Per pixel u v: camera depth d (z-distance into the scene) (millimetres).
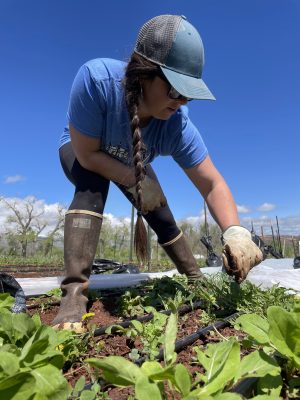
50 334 1175
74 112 2141
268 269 4293
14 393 809
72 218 2164
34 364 1018
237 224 2379
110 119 2180
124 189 2699
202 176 2570
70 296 2064
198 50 1941
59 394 901
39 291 3107
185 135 2490
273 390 1018
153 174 2854
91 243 2150
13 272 9906
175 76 1865
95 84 2061
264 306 2119
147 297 2422
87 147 2225
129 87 1983
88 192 2199
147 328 1654
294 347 1074
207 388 945
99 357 1502
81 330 1833
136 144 2066
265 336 1170
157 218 2787
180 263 2918
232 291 2240
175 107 2029
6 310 1706
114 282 3191
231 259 2033
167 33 1876
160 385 951
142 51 1927
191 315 2184
